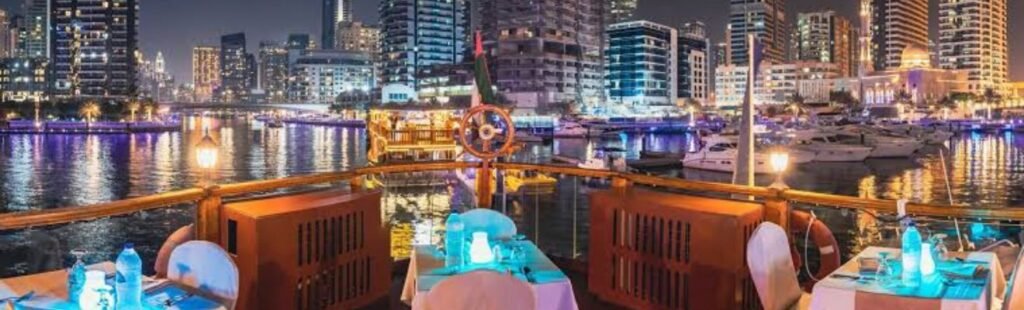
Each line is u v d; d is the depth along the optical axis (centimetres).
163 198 536
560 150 8438
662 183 669
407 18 18062
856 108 15400
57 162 6712
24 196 4681
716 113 16925
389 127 3133
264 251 558
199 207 569
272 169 6456
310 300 598
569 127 10719
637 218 630
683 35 18575
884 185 4912
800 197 589
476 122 908
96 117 14062
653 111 15662
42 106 14100
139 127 13138
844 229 2314
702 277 578
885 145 6412
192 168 6250
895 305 407
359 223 647
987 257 498
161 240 2731
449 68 15162
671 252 602
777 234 493
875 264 469
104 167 6294
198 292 438
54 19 16450
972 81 19112
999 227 685
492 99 2005
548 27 13825
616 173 702
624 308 645
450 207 3244
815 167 5838
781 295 490
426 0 18088
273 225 564
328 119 19788
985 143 8819
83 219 493
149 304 402
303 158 7594
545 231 2839
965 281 434
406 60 18038
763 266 479
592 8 15550
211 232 573
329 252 615
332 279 619
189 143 9612
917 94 15962
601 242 668
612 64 16075
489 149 804
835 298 423
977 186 4866
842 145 6044
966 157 6725
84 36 15925
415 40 18188
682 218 592
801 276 648
